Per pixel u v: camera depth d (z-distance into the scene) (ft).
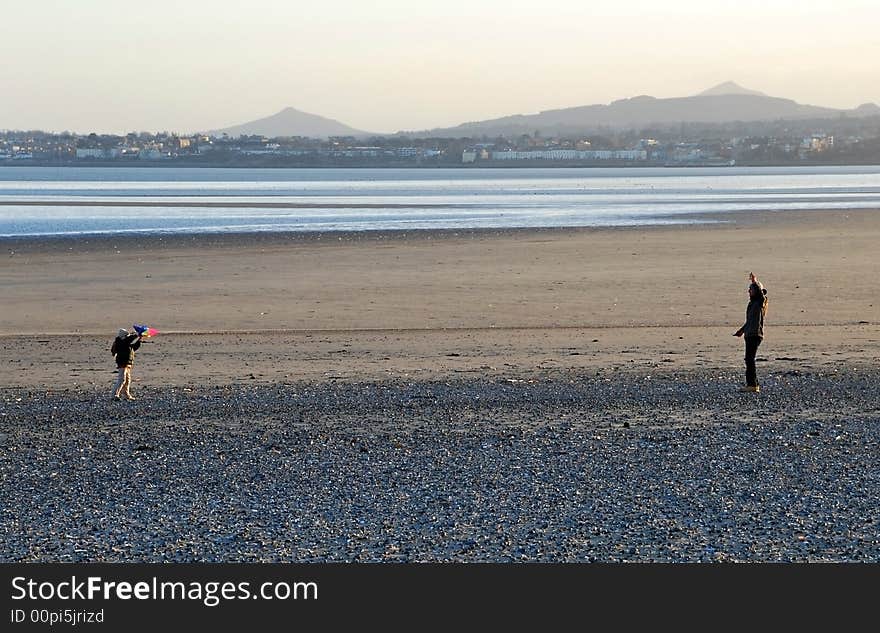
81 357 110.42
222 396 89.30
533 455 69.67
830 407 84.58
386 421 80.07
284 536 53.52
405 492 61.05
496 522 55.31
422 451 70.90
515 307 151.53
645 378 96.43
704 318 141.69
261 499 59.77
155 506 58.54
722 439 73.92
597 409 84.02
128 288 170.60
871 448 71.15
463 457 69.26
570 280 179.83
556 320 140.15
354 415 82.12
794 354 111.24
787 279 180.96
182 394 90.27
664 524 54.75
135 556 51.01
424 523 55.31
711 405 85.35
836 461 67.77
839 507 57.52
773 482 62.80
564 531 53.88
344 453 70.44
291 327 135.03
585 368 102.27
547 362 106.01
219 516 56.70
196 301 157.48
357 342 119.44
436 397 88.48
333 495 60.49
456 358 108.78
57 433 76.33
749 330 90.17
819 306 152.05
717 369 101.45
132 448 71.97
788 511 56.85
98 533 54.19
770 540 52.26
